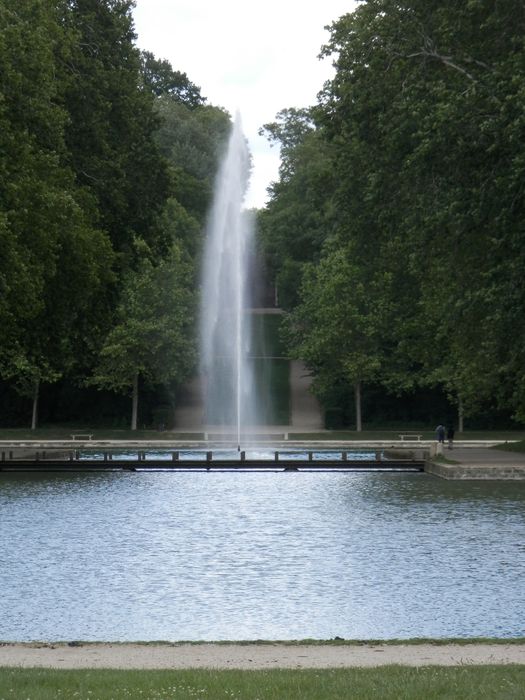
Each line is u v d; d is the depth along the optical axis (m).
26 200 42.56
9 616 24.88
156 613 25.28
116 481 55.88
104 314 58.25
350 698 13.75
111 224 57.06
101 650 18.38
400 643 19.09
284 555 33.06
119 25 57.69
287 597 26.97
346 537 36.44
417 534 36.81
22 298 42.12
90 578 29.44
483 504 44.72
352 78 46.16
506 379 60.53
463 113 37.16
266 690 14.23
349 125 48.94
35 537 36.41
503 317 36.66
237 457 71.12
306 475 59.81
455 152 37.66
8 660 17.39
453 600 26.27
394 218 46.91
